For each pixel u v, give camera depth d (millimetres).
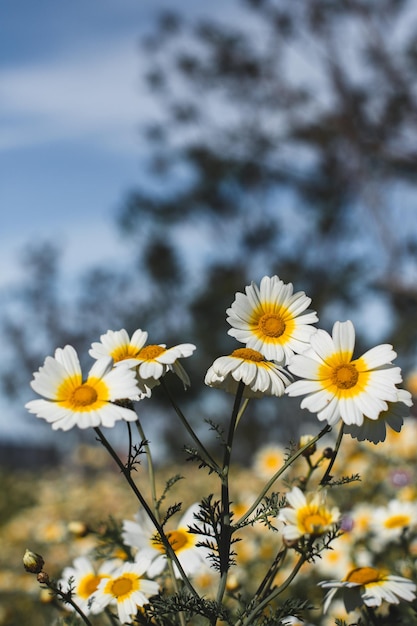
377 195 22562
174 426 22109
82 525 2857
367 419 2053
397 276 21109
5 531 7312
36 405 1930
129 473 2045
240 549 4469
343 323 2049
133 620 2262
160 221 26844
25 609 4707
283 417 22109
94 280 32969
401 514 3619
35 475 17125
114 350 2201
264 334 2115
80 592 2623
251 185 25797
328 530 1884
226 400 22734
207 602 2035
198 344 23406
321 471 4812
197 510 2562
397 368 2002
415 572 3158
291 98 23578
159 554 2463
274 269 25672
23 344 33031
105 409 1912
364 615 2475
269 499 2066
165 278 26562
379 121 22375
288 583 1958
